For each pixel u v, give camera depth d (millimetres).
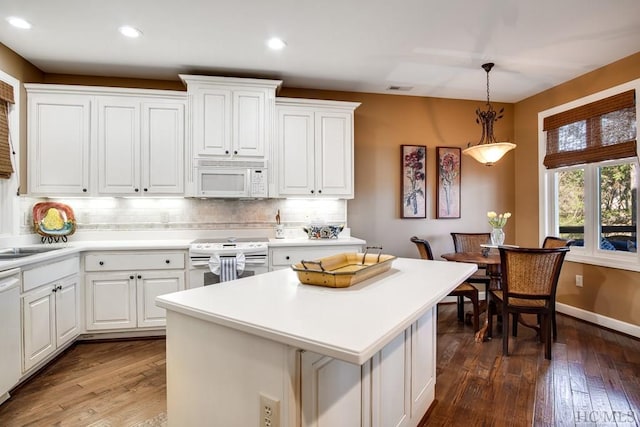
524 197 4402
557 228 4020
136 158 3283
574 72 3562
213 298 1301
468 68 3471
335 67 3438
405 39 2891
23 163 3070
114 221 3529
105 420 1938
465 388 2287
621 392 2221
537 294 2715
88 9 2410
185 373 1271
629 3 2385
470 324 3537
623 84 3219
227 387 1145
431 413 2014
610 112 3314
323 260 1724
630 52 3119
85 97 3207
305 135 3621
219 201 3750
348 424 1263
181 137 3355
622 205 3283
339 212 4016
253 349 1072
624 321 3230
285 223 3887
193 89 3346
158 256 3109
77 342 3055
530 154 4316
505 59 3271
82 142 3195
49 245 3094
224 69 3455
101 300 3025
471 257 3328
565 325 3480
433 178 4359
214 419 1186
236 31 2740
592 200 3562
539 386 2303
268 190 3510
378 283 1545
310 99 3637
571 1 2359
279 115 3568
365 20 2596
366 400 1373
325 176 3664
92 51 3041
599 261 3428
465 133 4438
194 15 2506
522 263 2699
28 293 2326
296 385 996
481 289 4621
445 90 4113
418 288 1448
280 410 1013
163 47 2990
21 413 1999
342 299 1275
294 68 3453
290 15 2521
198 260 3090
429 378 2039
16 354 2188
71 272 2844
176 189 3344
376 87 4012
